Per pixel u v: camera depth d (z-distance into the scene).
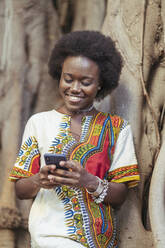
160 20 2.40
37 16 3.90
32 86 3.79
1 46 3.83
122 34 2.47
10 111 3.73
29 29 3.87
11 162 3.63
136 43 2.42
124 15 2.48
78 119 2.10
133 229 2.28
